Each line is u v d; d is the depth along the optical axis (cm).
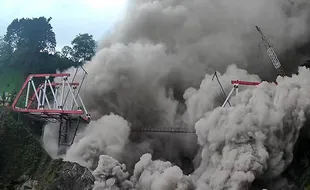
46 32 12356
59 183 7794
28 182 8081
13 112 8969
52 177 7881
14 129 8675
